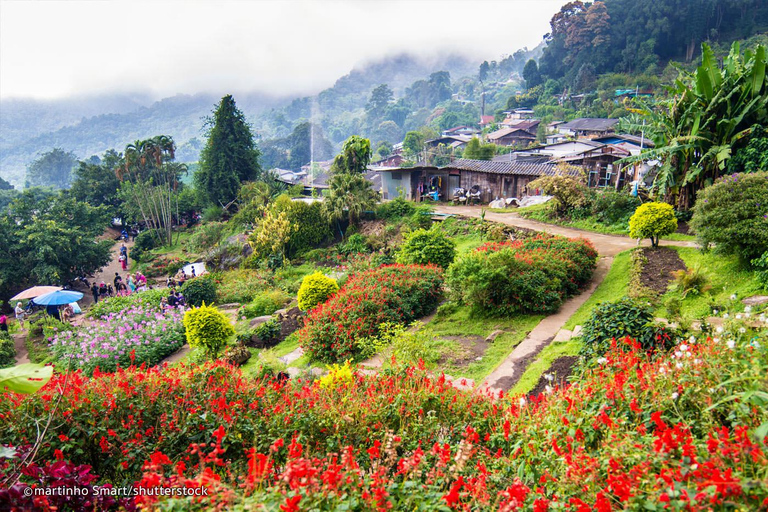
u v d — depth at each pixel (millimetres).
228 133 44000
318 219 26469
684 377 4207
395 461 4199
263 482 3555
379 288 12562
